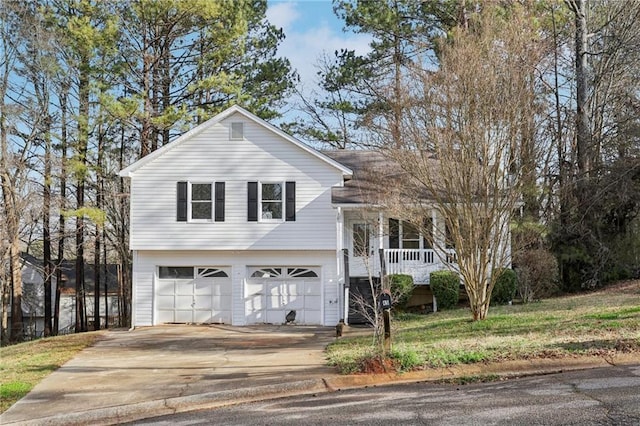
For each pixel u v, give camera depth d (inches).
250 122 959.6
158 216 954.1
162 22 1117.1
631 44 1065.5
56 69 1090.7
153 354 657.0
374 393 384.5
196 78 1216.8
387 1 1224.2
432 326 656.4
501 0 902.4
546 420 293.0
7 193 1079.6
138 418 392.2
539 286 903.7
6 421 398.9
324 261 949.2
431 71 682.2
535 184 727.7
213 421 351.9
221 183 957.2
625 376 366.9
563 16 1035.3
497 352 446.3
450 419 308.5
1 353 745.0
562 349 437.1
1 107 1052.5
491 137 607.8
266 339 754.2
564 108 1034.7
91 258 1643.7
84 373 547.8
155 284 961.5
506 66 611.5
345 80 1305.4
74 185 1238.9
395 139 673.0
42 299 1563.7
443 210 639.8
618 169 968.3
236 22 1140.5
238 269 956.6
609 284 995.9
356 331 794.8
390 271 930.7
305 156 954.7
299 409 359.3
